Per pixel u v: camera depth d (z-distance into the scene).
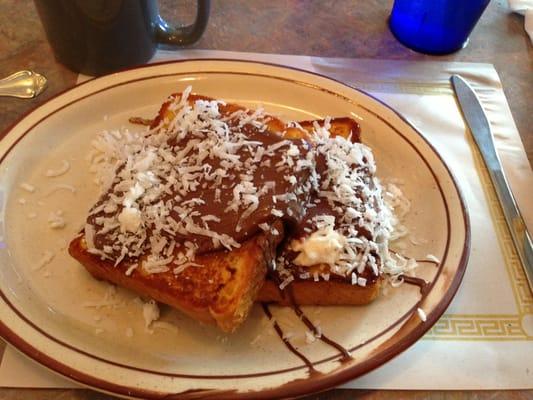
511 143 0.40
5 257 0.30
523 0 0.52
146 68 0.38
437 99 0.42
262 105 0.39
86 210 0.33
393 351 0.27
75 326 0.28
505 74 0.46
